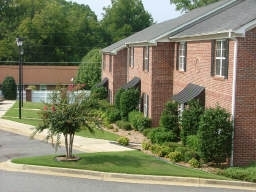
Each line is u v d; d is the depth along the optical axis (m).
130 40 38.91
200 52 25.09
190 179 17.14
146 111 32.16
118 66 41.47
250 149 20.52
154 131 26.39
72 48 86.12
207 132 20.05
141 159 20.09
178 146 23.20
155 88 30.31
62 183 16.53
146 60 32.44
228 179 17.48
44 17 82.06
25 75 66.25
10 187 15.80
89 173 17.83
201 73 24.94
